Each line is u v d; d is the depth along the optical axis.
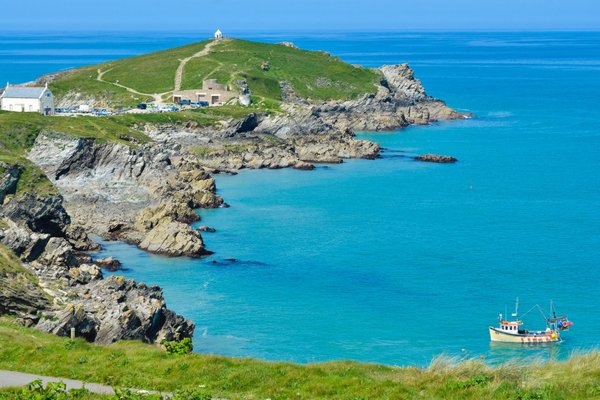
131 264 127.38
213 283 118.94
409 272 124.19
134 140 192.62
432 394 44.78
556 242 141.38
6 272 91.88
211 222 155.00
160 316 94.88
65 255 110.38
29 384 44.28
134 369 50.66
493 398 43.41
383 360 92.00
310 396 44.91
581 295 113.62
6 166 133.75
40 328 82.69
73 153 173.62
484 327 102.50
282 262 129.38
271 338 98.31
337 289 116.50
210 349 94.38
